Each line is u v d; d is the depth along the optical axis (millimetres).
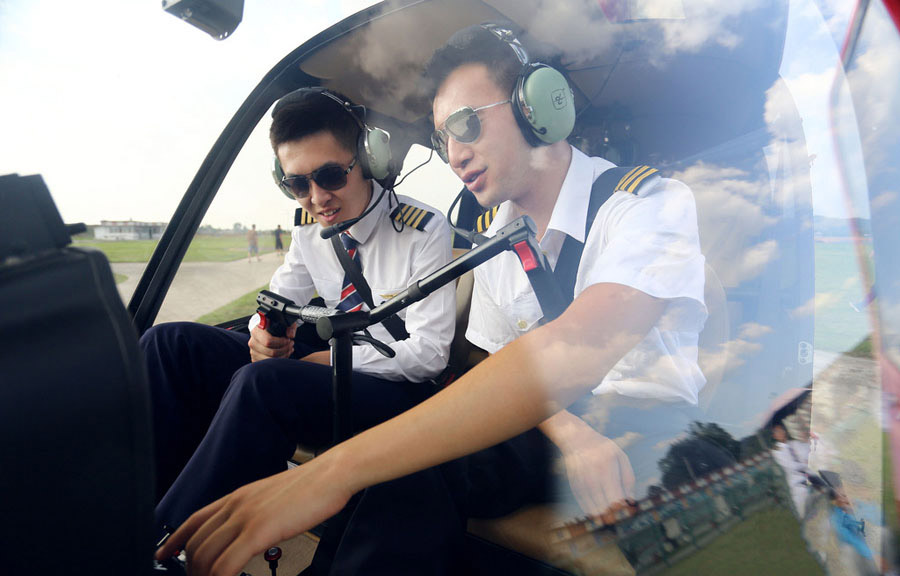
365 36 1320
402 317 1387
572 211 951
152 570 399
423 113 1438
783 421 776
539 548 824
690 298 762
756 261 905
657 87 1099
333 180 1244
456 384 628
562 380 632
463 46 901
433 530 789
